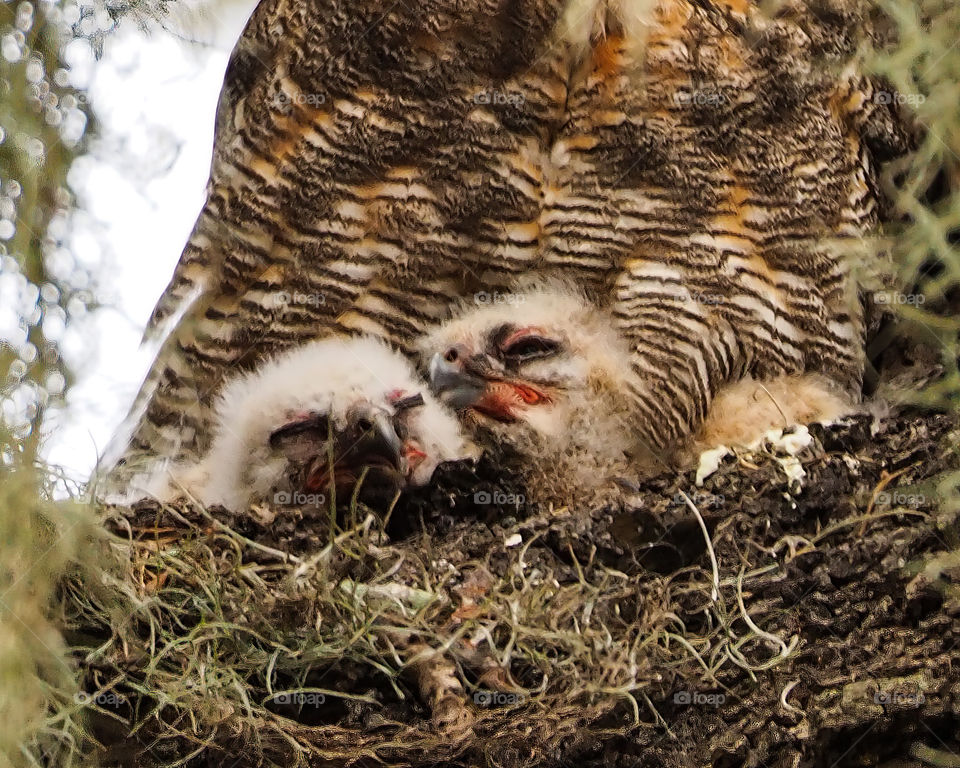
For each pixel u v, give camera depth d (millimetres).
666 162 4570
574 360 4559
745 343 4570
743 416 4559
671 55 4566
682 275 4570
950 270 4559
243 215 4586
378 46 4574
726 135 4570
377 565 4430
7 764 4391
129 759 4395
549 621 4395
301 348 4566
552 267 4582
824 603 4418
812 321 4574
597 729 4383
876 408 4551
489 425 4543
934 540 4430
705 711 4391
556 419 4543
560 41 4566
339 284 4578
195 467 4551
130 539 4426
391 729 4387
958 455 4461
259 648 4406
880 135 4586
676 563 4449
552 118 4578
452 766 4379
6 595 4406
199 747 4387
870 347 4582
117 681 4395
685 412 4559
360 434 4520
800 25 4578
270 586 4418
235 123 4598
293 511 4484
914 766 4383
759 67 4574
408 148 4574
